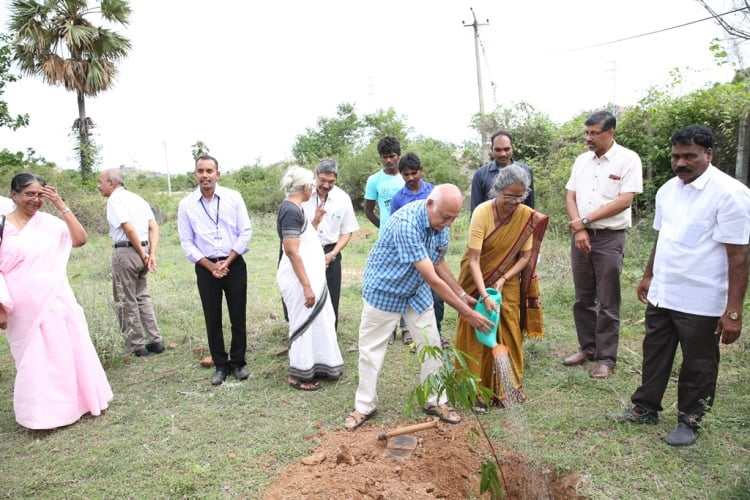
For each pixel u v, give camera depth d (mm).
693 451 3178
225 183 22172
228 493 3002
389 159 5273
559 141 12617
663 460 3113
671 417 3584
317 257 4328
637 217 9594
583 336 4562
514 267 3756
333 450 3367
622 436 3365
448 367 2750
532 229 3695
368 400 3738
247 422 3820
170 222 16766
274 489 3002
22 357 3730
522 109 16219
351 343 5438
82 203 15055
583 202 4320
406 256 3248
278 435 3619
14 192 3686
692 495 2812
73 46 17656
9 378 4852
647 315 3438
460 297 3619
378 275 3484
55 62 17484
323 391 4297
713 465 3035
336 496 2889
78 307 3986
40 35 16984
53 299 3773
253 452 3412
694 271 3104
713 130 8688
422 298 3600
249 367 4859
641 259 7539
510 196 3512
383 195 5367
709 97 8555
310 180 4199
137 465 3303
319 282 4309
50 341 3750
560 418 3637
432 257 3457
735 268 2953
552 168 11102
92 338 4980
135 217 5102
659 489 2869
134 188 18781
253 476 3154
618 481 2963
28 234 3732
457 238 11609
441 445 3404
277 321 6137
